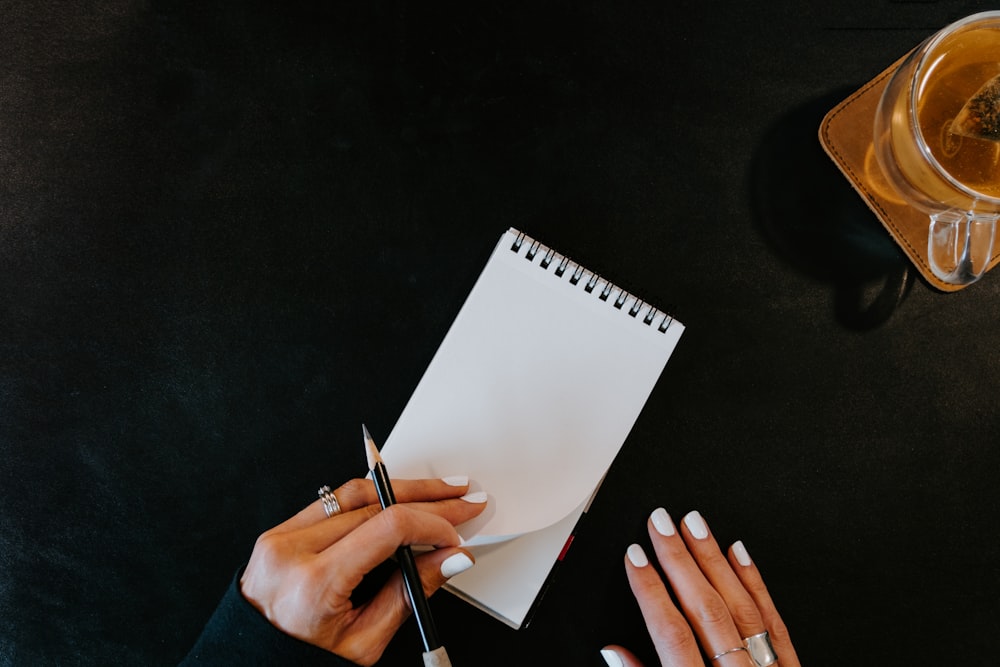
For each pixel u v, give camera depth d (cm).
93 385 65
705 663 65
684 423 65
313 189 65
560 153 65
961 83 51
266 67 65
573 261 64
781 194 64
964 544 64
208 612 64
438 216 65
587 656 64
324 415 65
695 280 64
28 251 65
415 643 64
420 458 60
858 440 64
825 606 64
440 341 64
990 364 63
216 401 65
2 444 65
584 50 64
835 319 64
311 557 49
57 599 65
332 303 65
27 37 64
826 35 63
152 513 65
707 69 64
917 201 56
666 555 63
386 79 64
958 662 64
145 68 65
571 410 60
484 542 58
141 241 65
